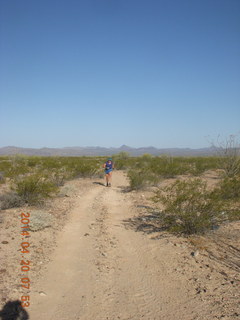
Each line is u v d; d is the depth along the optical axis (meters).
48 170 18.28
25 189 9.97
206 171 22.89
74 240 6.74
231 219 7.14
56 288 4.55
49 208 9.81
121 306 4.07
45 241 6.56
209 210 7.00
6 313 3.77
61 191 12.38
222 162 17.94
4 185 14.37
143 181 14.41
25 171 17.27
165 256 5.78
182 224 7.18
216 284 4.58
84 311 3.93
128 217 8.97
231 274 4.90
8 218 8.17
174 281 4.75
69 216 8.93
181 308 3.98
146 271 5.17
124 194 13.45
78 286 4.62
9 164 26.52
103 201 11.55
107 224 8.13
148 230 7.50
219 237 6.75
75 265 5.39
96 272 5.11
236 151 17.20
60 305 4.07
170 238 6.82
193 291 4.41
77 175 20.22
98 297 4.30
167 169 19.12
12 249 5.95
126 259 5.71
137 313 3.89
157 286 4.62
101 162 35.34
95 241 6.68
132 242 6.66
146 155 39.88
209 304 4.04
